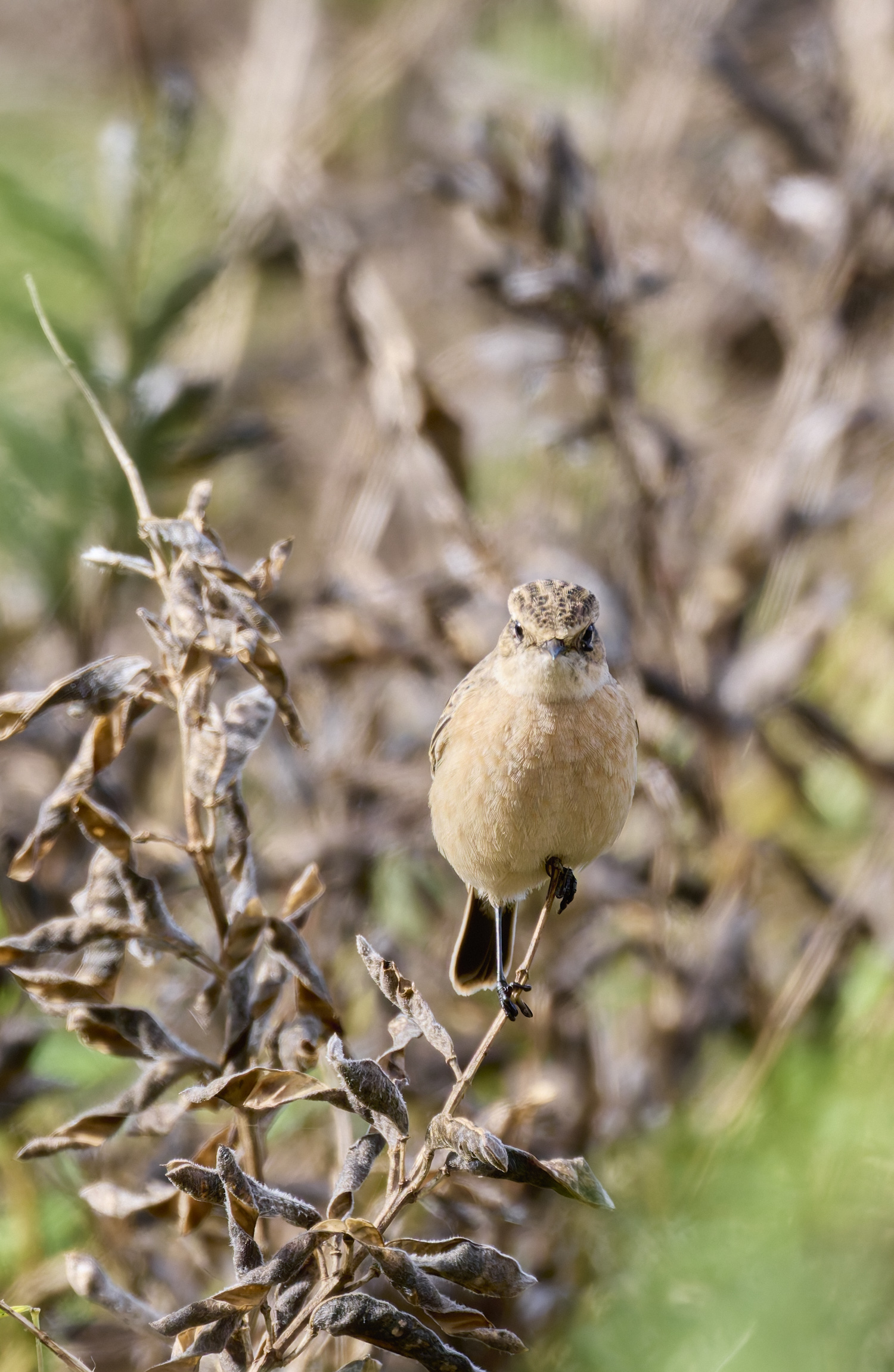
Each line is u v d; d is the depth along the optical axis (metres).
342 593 14.27
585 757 9.48
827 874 14.99
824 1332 8.47
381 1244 6.99
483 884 10.23
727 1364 8.47
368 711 14.62
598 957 12.95
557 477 16.66
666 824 13.30
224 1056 8.11
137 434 11.21
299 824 14.16
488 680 10.05
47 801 8.05
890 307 16.84
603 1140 11.67
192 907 13.09
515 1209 10.16
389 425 14.58
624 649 13.64
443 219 20.17
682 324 18.89
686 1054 12.53
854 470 17.83
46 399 10.99
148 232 11.60
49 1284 9.96
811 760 16.73
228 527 18.17
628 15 20.36
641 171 19.03
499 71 20.75
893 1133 10.01
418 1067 12.30
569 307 14.27
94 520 10.84
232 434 12.43
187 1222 8.23
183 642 7.79
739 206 18.41
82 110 17.12
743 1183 10.35
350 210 19.44
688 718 13.77
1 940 8.01
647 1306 9.55
